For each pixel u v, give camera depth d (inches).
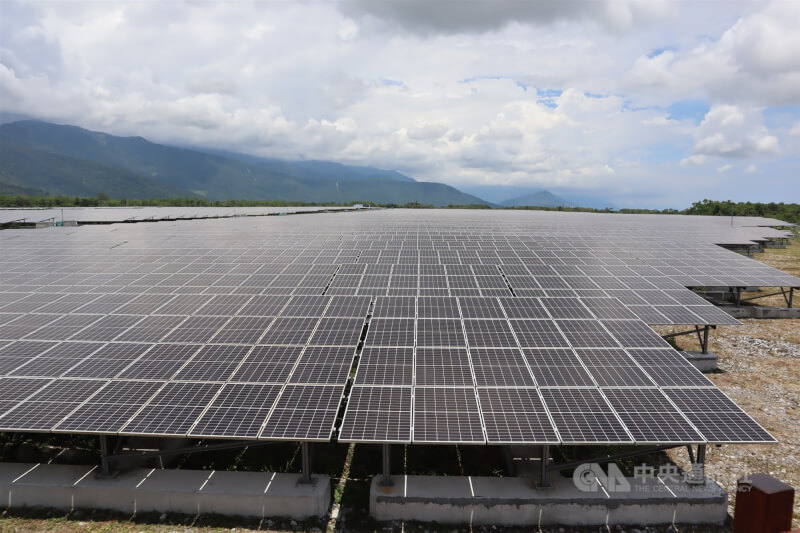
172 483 490.6
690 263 1262.3
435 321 686.5
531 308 759.7
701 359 888.3
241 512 482.0
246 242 1526.8
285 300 796.0
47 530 461.4
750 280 1130.0
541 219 3358.8
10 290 893.8
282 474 507.5
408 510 476.4
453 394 499.8
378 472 563.2
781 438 641.6
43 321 701.9
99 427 445.4
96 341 621.3
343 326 665.0
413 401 488.1
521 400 490.3
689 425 451.8
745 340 1052.5
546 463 482.3
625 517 474.3
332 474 556.4
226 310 753.6
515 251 1405.0
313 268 1134.4
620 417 462.9
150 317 711.7
